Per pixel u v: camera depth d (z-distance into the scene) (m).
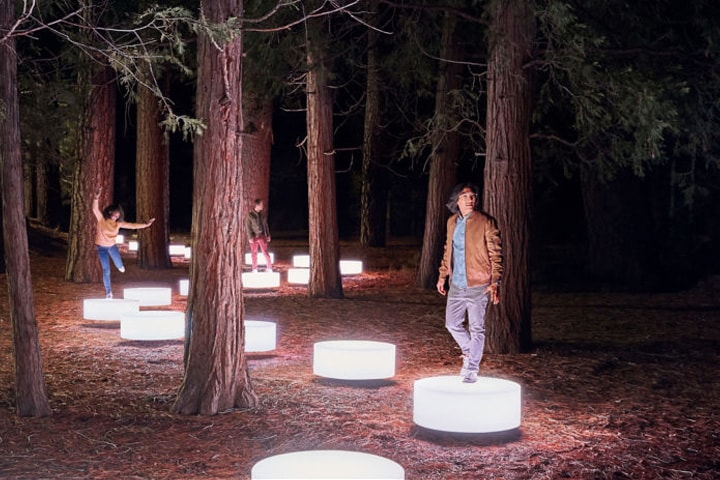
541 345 13.74
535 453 7.59
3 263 24.61
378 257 33.38
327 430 8.20
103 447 7.62
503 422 8.08
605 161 16.02
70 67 18.33
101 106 22.31
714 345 13.92
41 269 25.89
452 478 6.88
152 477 6.84
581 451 7.70
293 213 53.06
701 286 21.98
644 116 13.98
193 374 8.93
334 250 19.89
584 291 22.22
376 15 19.16
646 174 25.94
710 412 9.34
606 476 7.03
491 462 7.31
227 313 8.99
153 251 27.06
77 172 22.48
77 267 22.56
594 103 14.39
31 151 27.52
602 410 9.29
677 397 10.07
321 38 17.56
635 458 7.53
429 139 19.69
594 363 12.09
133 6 17.00
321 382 10.51
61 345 12.97
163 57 9.17
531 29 13.26
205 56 8.84
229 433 8.11
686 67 16.50
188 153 50.47
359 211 51.72
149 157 26.69
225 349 8.97
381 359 10.47
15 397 9.05
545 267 27.11
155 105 26.12
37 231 34.47
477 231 9.56
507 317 12.97
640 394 10.17
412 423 8.52
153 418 8.61
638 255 24.27
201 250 8.97
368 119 36.91
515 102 13.09
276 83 18.44
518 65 13.09
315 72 18.44
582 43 13.29
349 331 14.92
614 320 16.80
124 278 24.22
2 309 16.72
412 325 15.72
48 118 20.86
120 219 17.69
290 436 8.01
